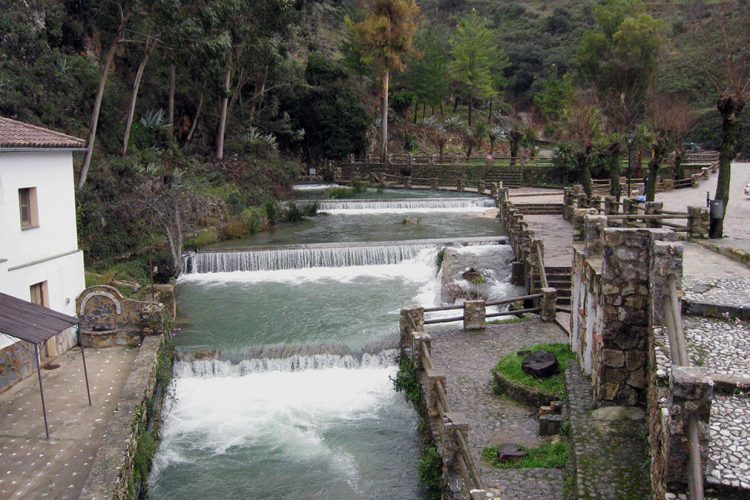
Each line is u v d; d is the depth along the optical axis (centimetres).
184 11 2986
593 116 4316
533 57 8812
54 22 3569
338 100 6003
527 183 5247
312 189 5200
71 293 1775
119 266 2472
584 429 1034
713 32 4266
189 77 4416
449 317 1927
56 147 1652
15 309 1257
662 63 6028
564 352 1488
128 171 3092
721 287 1169
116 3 2808
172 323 1858
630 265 1079
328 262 2666
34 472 1091
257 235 3294
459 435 1063
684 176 4828
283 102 5944
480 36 7450
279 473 1254
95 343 1694
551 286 2009
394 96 7150
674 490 662
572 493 889
